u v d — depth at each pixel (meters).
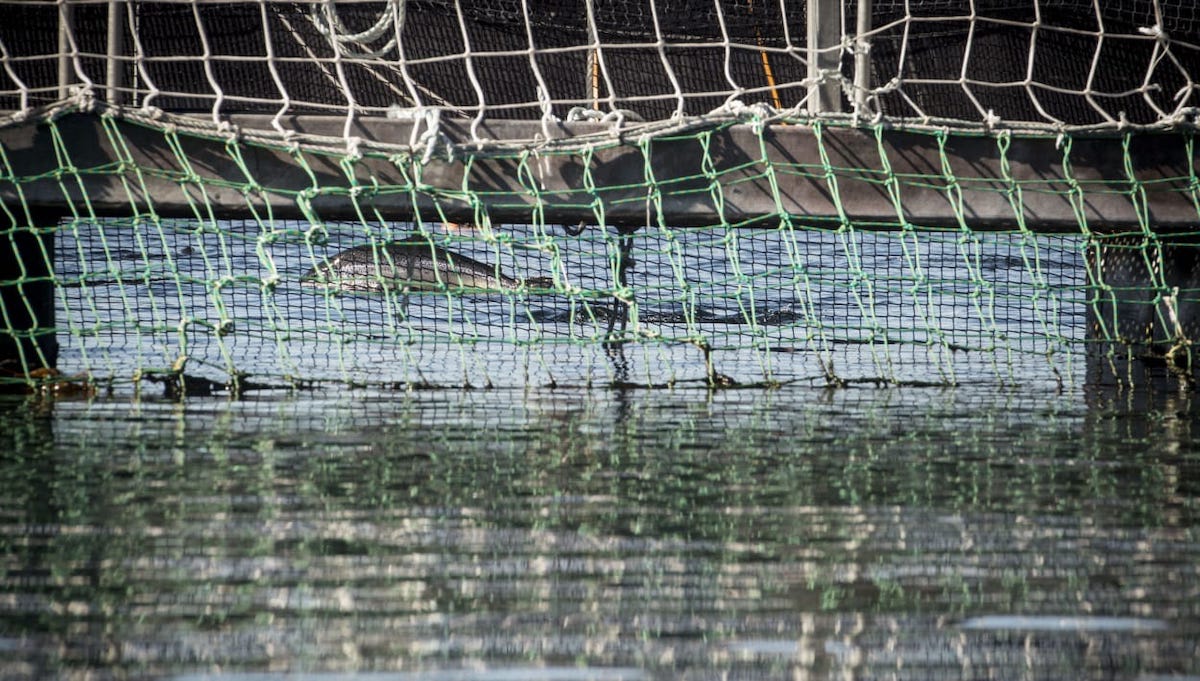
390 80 29.53
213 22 29.00
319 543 12.30
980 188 23.95
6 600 10.58
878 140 23.59
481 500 14.03
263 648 9.62
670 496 14.27
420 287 23.77
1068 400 21.86
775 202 23.59
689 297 24.17
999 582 11.25
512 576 11.36
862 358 27.59
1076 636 9.95
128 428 18.33
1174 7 28.55
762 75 29.64
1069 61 28.67
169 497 13.99
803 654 9.63
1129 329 27.89
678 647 9.74
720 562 11.78
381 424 18.86
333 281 26.38
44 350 25.00
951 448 17.19
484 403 21.09
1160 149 24.36
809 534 12.78
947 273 37.59
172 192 22.97
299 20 29.39
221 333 23.20
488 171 23.38
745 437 17.92
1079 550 12.23
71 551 11.93
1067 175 24.09
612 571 11.54
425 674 9.20
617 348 27.83
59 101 22.61
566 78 29.61
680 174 23.59
